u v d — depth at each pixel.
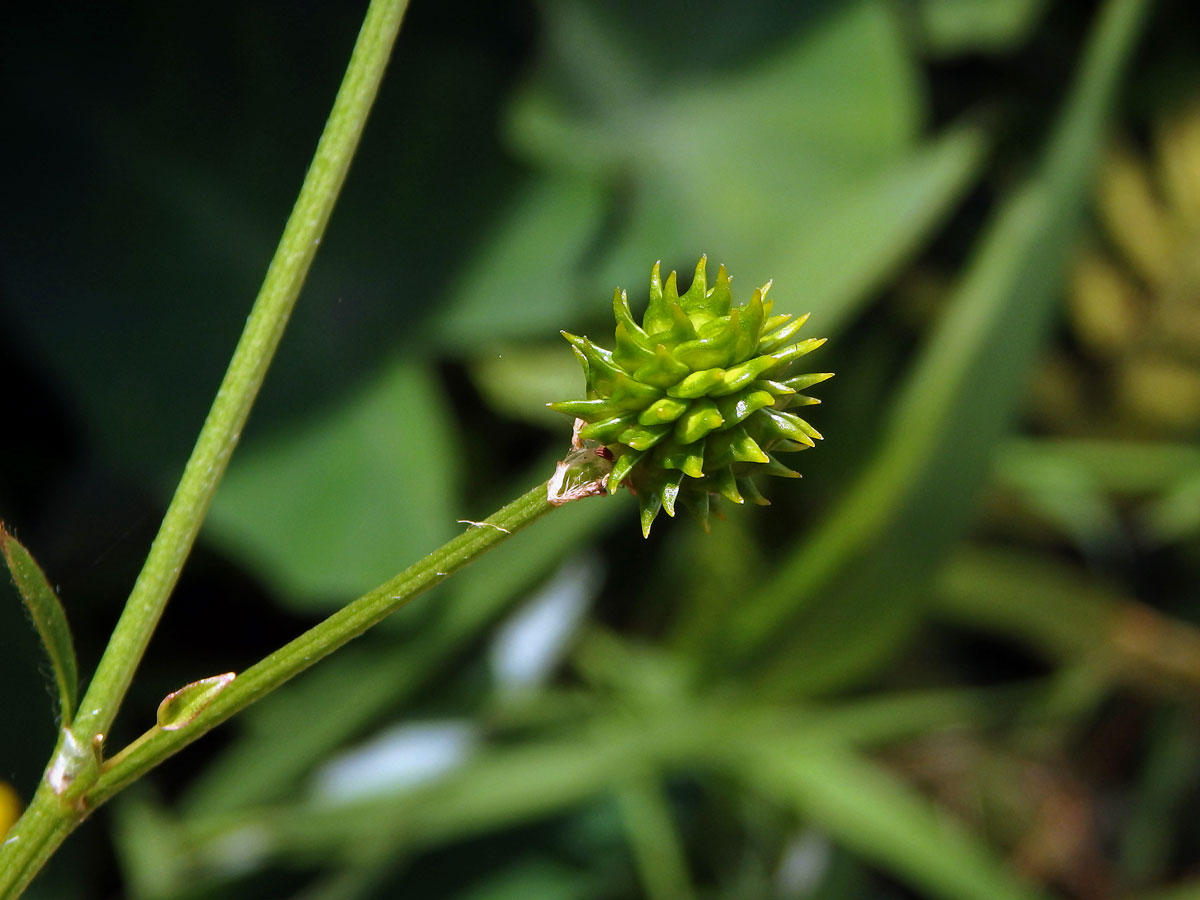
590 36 0.26
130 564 0.24
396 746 0.24
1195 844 0.28
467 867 0.25
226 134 0.24
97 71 0.24
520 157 0.25
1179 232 0.27
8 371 0.25
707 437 0.13
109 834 0.23
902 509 0.23
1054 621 0.28
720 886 0.26
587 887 0.25
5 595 0.22
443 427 0.24
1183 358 0.28
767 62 0.26
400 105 0.25
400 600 0.13
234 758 0.23
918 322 0.28
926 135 0.30
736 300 0.25
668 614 0.27
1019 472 0.28
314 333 0.24
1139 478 0.28
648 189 0.26
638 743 0.24
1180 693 0.28
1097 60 0.22
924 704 0.26
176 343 0.23
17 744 0.22
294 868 0.24
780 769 0.25
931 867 0.24
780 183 0.26
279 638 0.26
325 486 0.23
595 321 0.25
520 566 0.23
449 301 0.25
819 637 0.25
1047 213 0.22
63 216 0.23
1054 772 0.29
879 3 0.26
